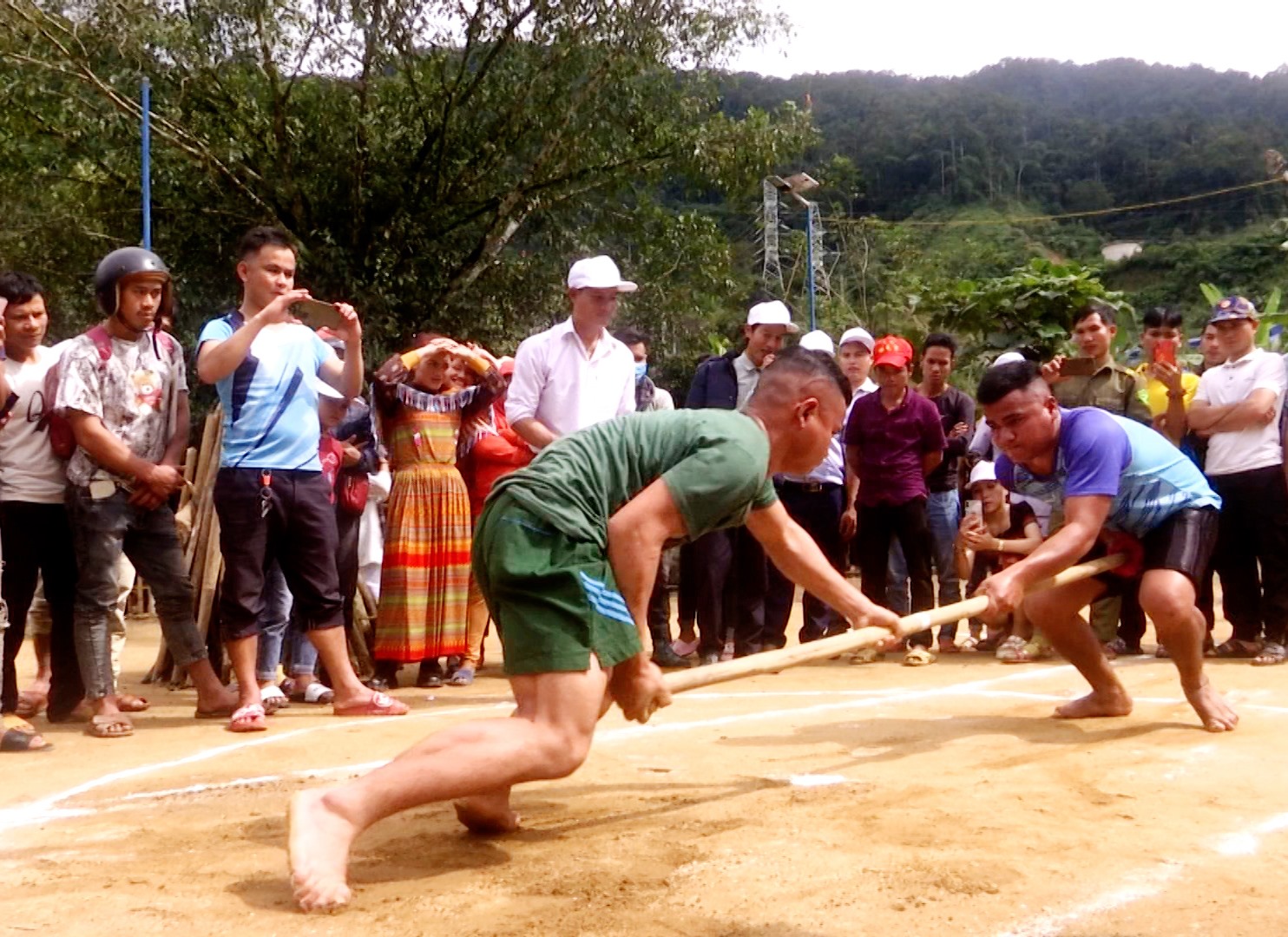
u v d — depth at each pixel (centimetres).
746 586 754
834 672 734
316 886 303
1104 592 532
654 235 1753
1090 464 489
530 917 295
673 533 336
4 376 537
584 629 329
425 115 1566
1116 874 324
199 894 316
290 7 1473
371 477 733
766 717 567
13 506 580
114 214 1594
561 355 670
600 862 336
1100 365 772
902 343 783
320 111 1545
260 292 578
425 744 323
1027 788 416
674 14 1579
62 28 1405
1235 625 754
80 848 365
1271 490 726
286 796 429
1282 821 374
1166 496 508
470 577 709
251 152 1559
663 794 416
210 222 1555
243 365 563
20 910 307
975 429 872
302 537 582
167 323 597
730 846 349
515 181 1633
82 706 598
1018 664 753
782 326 757
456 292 1595
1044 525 751
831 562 794
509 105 1579
